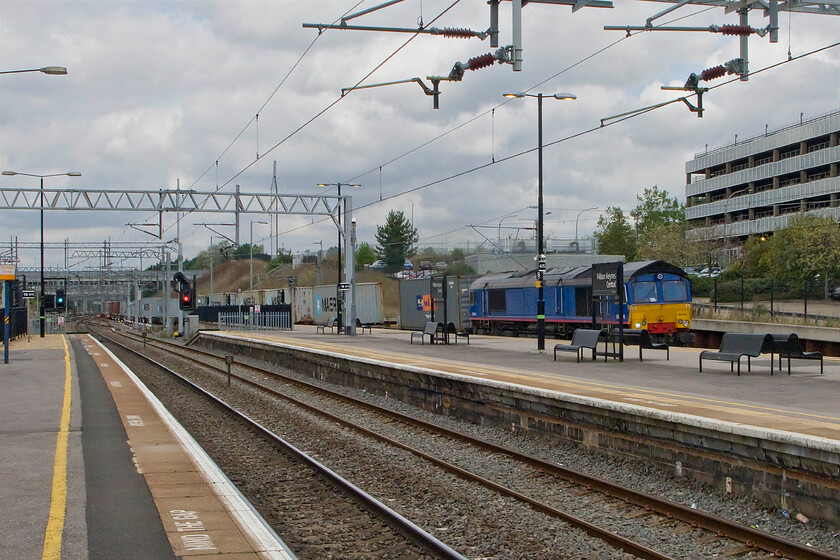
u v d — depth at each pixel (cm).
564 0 1315
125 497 949
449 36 1362
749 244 6506
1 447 1287
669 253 6712
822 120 7125
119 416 1677
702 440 1106
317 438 1596
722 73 1469
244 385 2695
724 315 4256
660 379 1823
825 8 1420
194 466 1138
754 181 8112
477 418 1748
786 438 958
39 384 2356
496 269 6925
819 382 1744
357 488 1070
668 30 1383
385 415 1883
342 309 5306
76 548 743
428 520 968
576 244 7638
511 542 871
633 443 1259
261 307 6694
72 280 10538
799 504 954
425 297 5003
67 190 4094
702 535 893
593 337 2362
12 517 852
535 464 1265
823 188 7100
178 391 2480
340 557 823
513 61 1252
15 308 5747
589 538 886
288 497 1091
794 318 3872
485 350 3017
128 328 8756
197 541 769
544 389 1521
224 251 7938
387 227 10031
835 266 4900
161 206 4225
